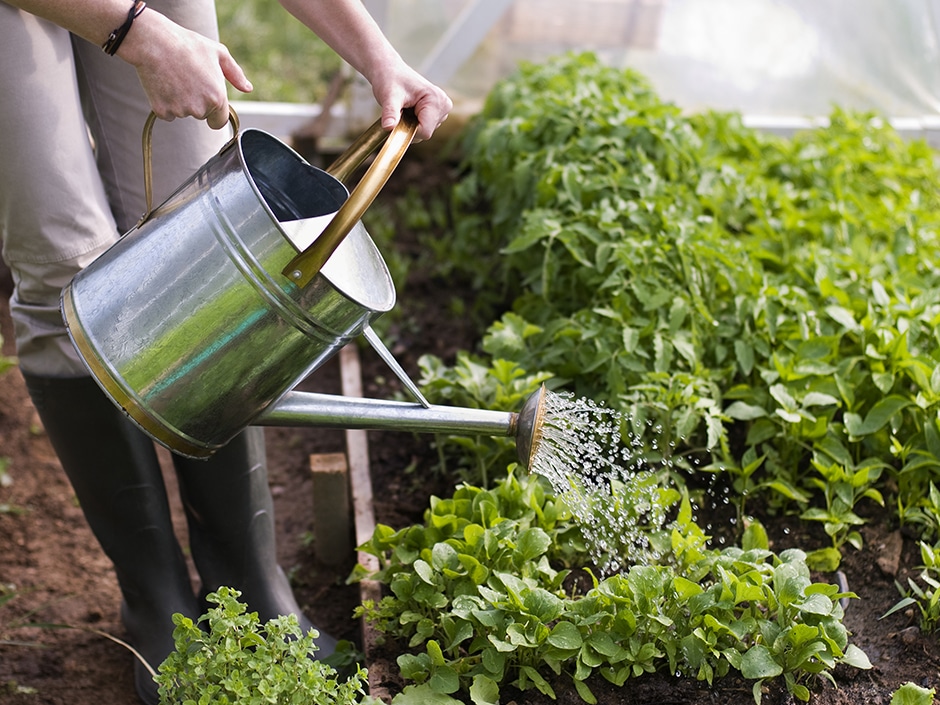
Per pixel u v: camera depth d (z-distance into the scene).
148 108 1.84
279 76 3.87
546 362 2.18
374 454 2.28
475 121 3.04
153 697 1.95
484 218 2.73
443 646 1.86
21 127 1.71
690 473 2.13
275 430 2.55
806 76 3.07
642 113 2.58
